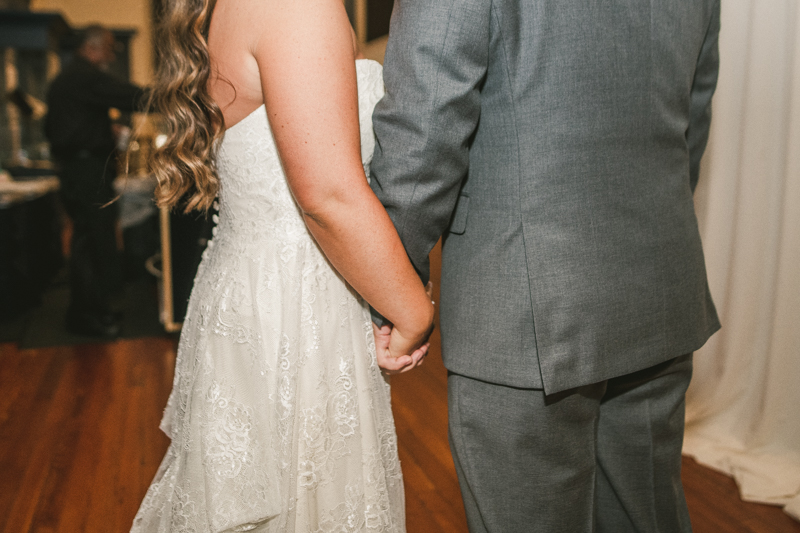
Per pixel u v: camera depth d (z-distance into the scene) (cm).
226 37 85
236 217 93
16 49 541
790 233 189
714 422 215
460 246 95
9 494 193
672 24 89
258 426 88
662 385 102
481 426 94
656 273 91
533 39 82
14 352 325
